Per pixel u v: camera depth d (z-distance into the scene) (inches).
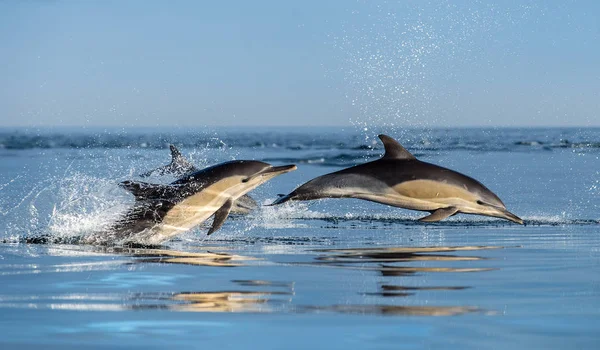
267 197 1397.6
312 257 699.4
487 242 824.9
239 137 6683.1
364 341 390.6
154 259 686.5
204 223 1002.1
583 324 424.8
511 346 380.8
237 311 458.9
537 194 1448.1
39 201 1179.3
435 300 489.7
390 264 654.5
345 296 502.6
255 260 680.4
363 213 1177.4
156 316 446.6
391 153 905.5
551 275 591.5
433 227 989.8
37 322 434.3
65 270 618.5
